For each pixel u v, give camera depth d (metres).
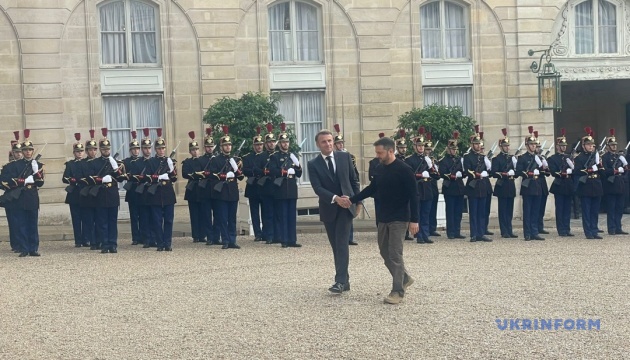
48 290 15.21
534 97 29.55
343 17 28.12
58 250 20.83
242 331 12.06
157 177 20.52
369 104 28.28
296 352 10.97
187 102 26.83
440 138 26.06
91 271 17.23
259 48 27.36
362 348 11.09
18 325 12.68
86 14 26.00
